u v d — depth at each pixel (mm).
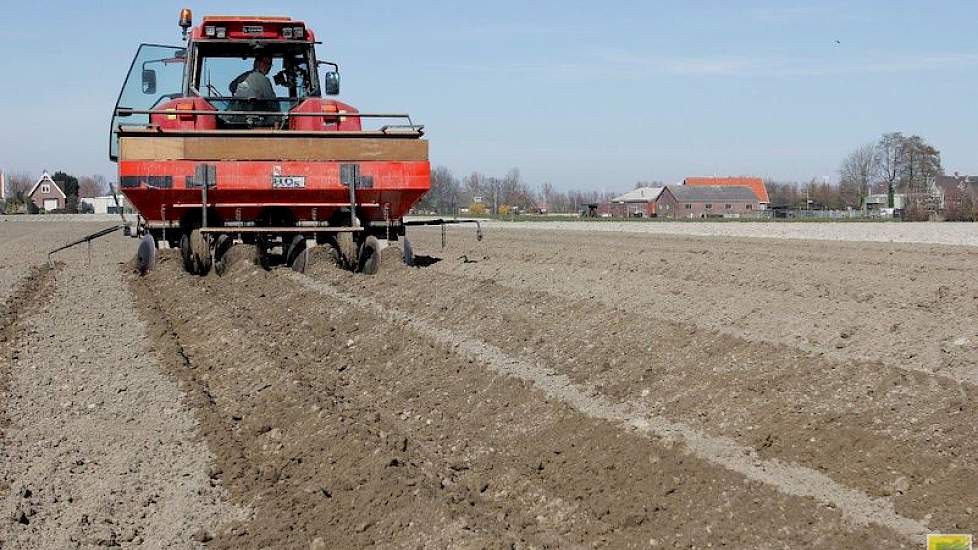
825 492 6762
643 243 27484
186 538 6402
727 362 9688
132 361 10766
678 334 10922
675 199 111062
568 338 11398
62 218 68688
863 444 7398
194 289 15297
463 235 35781
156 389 9602
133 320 13219
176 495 7051
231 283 15836
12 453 7820
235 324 12258
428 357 10891
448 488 7230
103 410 8953
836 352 9922
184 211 15312
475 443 8422
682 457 7422
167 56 17297
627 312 12367
